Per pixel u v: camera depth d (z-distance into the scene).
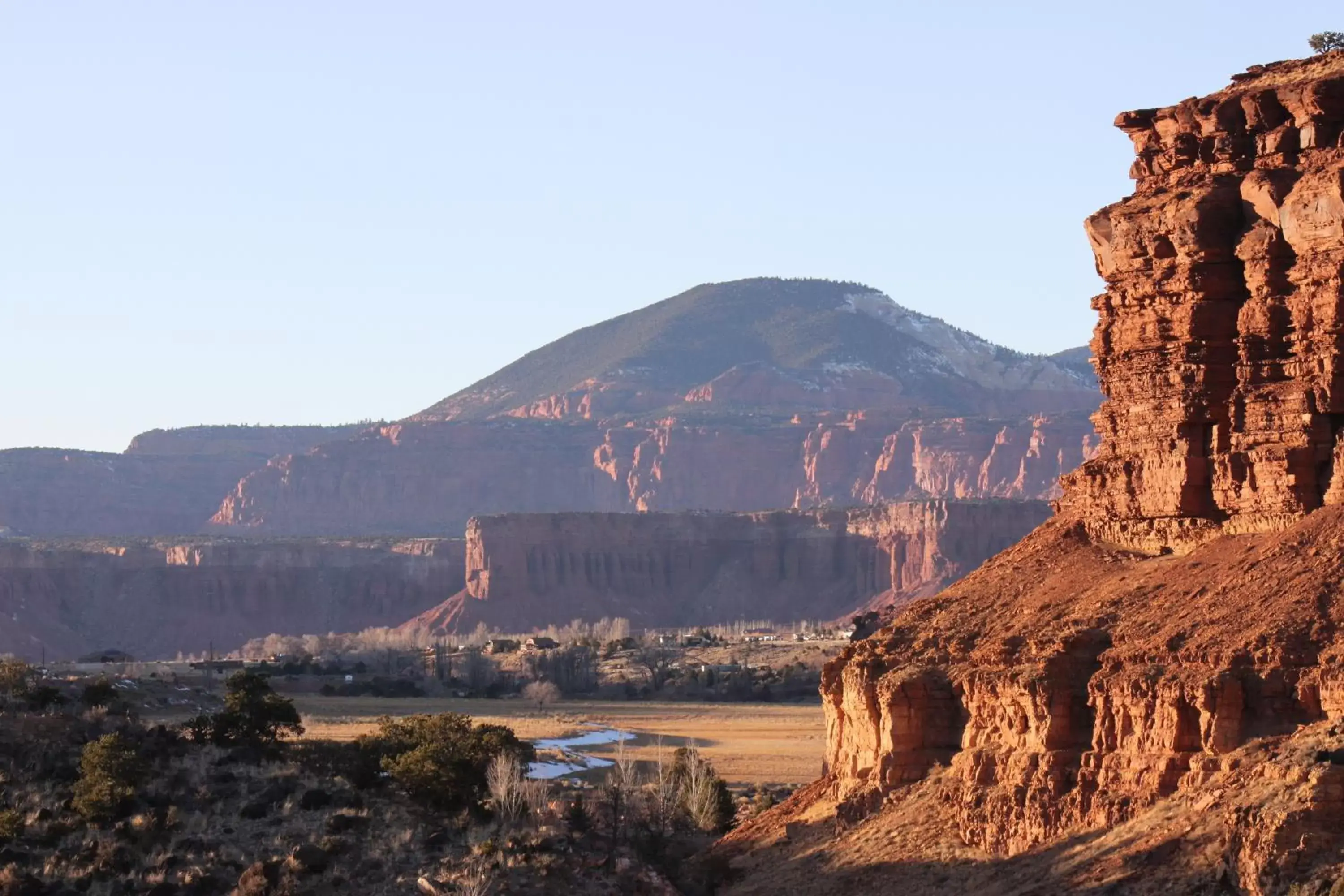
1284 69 113.25
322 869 117.00
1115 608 102.19
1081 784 94.50
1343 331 99.81
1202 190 107.81
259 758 141.12
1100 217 115.06
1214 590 97.69
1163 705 90.81
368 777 136.62
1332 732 83.75
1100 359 115.81
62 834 121.31
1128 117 115.19
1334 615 90.25
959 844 100.38
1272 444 102.75
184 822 124.56
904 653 113.06
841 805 110.88
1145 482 111.56
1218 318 107.06
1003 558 120.50
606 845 127.19
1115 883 84.81
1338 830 78.69
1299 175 103.94
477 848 121.69
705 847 133.75
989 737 103.50
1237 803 82.25
